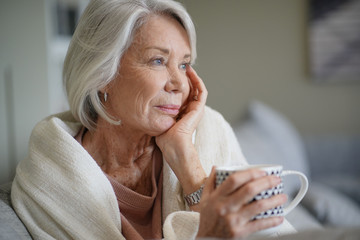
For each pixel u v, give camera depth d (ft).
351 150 12.56
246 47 14.05
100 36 3.15
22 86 7.59
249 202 2.26
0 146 7.30
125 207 3.25
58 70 9.27
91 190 2.95
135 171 3.38
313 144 12.58
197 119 3.34
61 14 9.46
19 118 7.55
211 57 14.20
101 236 2.91
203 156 3.51
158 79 3.12
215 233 2.26
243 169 2.47
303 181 2.60
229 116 14.14
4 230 2.69
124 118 3.22
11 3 7.50
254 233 2.26
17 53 7.55
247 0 14.01
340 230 1.82
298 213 5.42
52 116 3.52
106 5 3.16
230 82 14.14
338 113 13.74
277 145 8.93
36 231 2.91
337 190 10.36
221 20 14.12
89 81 3.20
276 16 13.92
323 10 13.70
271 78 13.98
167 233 2.63
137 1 3.17
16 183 3.13
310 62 13.78
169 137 3.17
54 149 3.03
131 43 3.16
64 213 2.92
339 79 13.70
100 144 3.39
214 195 2.26
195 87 3.55
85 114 3.38
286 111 13.93
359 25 13.58
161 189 3.41
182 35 3.26
